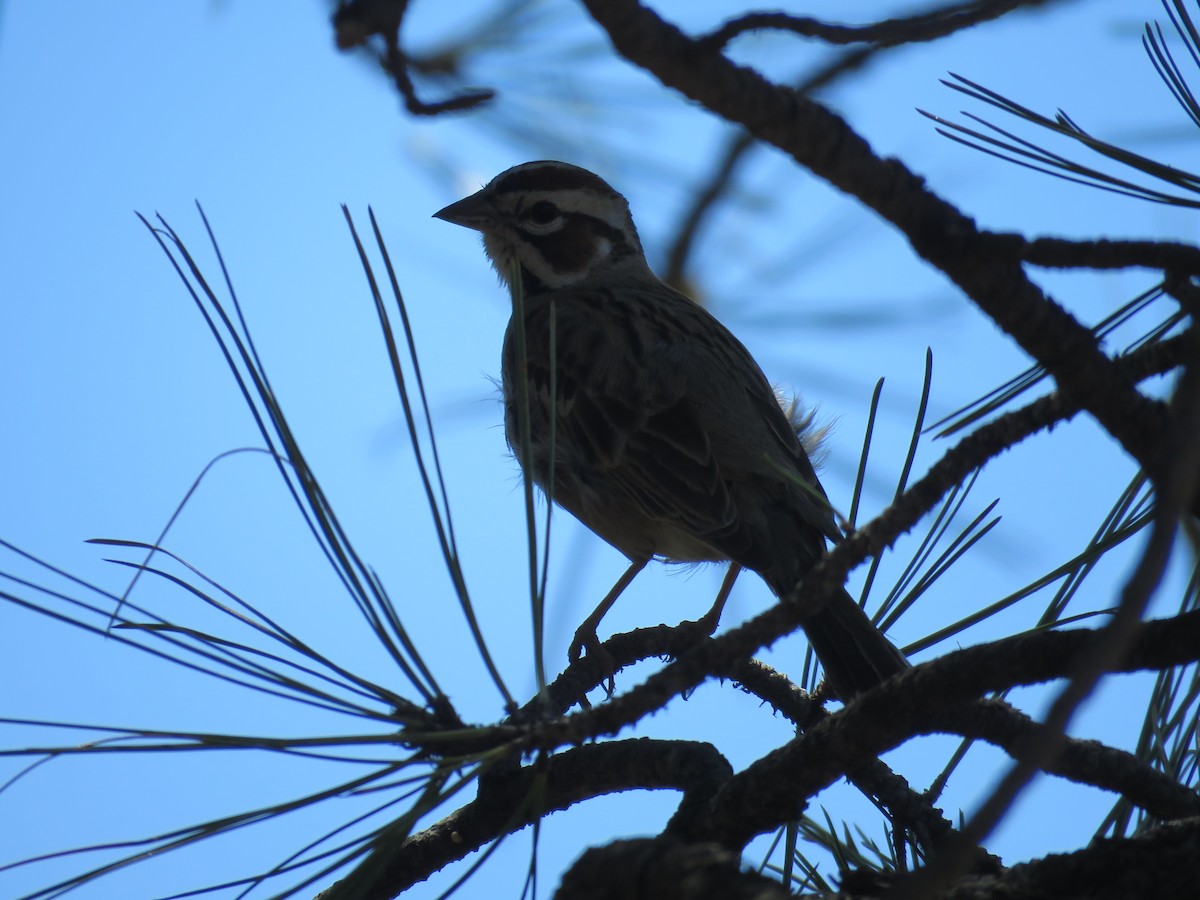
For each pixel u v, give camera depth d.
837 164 3.78
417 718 4.47
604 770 5.55
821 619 6.45
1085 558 5.33
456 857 5.86
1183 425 2.96
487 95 3.87
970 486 5.68
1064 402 4.27
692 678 4.19
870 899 4.48
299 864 4.45
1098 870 4.55
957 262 3.93
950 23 3.82
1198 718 5.52
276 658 4.59
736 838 4.91
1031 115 4.43
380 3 3.71
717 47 3.58
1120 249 3.98
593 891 3.81
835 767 4.74
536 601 4.43
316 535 4.45
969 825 2.75
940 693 4.55
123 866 4.09
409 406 4.36
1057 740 2.74
